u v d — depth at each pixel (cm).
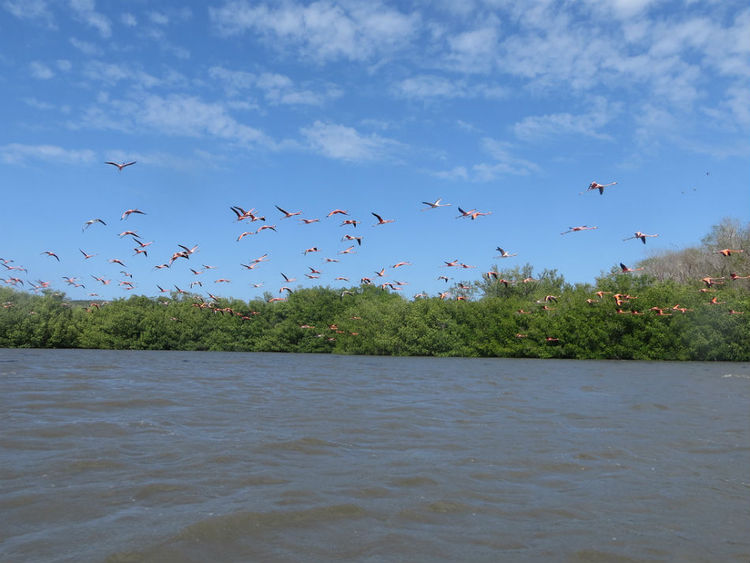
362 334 8262
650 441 1619
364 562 793
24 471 1232
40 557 793
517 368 5019
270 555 812
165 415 1991
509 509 1027
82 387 2838
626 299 6856
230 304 9781
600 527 941
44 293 9794
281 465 1312
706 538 897
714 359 6575
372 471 1274
